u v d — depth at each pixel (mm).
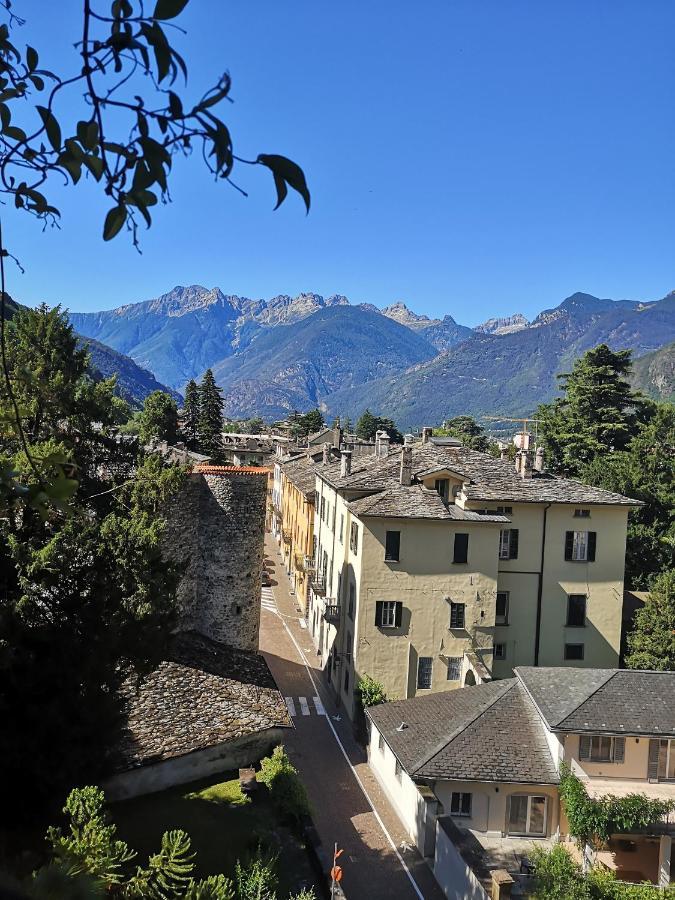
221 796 26609
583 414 72625
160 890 16781
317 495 55500
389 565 38156
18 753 20000
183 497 33750
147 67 3738
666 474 56906
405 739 30750
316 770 34469
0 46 4992
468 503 40281
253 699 31109
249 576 35688
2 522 21391
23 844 19438
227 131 3703
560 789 27297
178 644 33062
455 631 38594
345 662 41125
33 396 24906
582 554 41750
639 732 27719
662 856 26750
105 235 4320
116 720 22234
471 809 28141
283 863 24062
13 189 5086
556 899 21500
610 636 42000
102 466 27734
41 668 20438
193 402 121062
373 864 27078
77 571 22062
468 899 23453
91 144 4148
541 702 29781
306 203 3914
